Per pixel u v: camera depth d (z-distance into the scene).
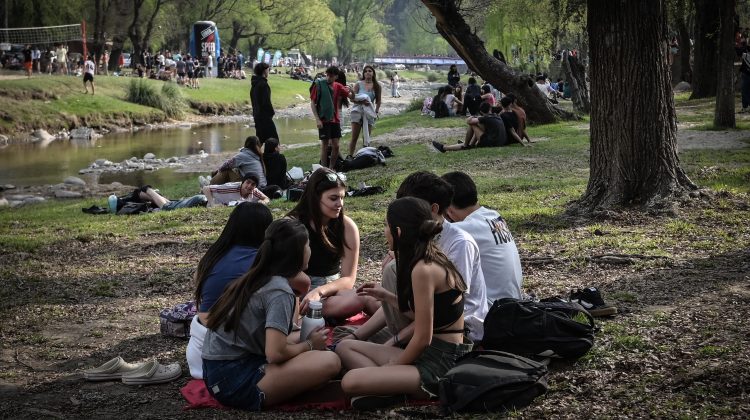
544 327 5.50
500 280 5.98
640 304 6.81
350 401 5.09
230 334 5.08
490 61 23.48
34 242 10.99
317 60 115.81
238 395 5.05
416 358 5.05
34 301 8.01
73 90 39.97
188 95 46.69
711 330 6.02
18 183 21.36
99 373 5.81
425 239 5.03
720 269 7.75
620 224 9.98
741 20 33.38
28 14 54.75
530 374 4.97
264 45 79.69
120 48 59.78
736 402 4.81
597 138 10.66
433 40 132.50
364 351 5.28
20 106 35.69
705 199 10.48
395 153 19.25
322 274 6.62
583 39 33.53
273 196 14.10
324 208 6.44
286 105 54.81
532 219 10.49
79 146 31.00
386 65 122.62
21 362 6.30
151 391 5.61
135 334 6.93
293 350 5.05
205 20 66.69
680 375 5.22
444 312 5.06
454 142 21.03
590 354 5.67
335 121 16.75
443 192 5.57
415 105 37.34
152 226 11.91
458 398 4.85
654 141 10.45
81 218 13.47
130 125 39.03
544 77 32.28
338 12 107.81
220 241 5.58
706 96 30.05
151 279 8.71
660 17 10.29
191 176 22.14
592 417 4.73
